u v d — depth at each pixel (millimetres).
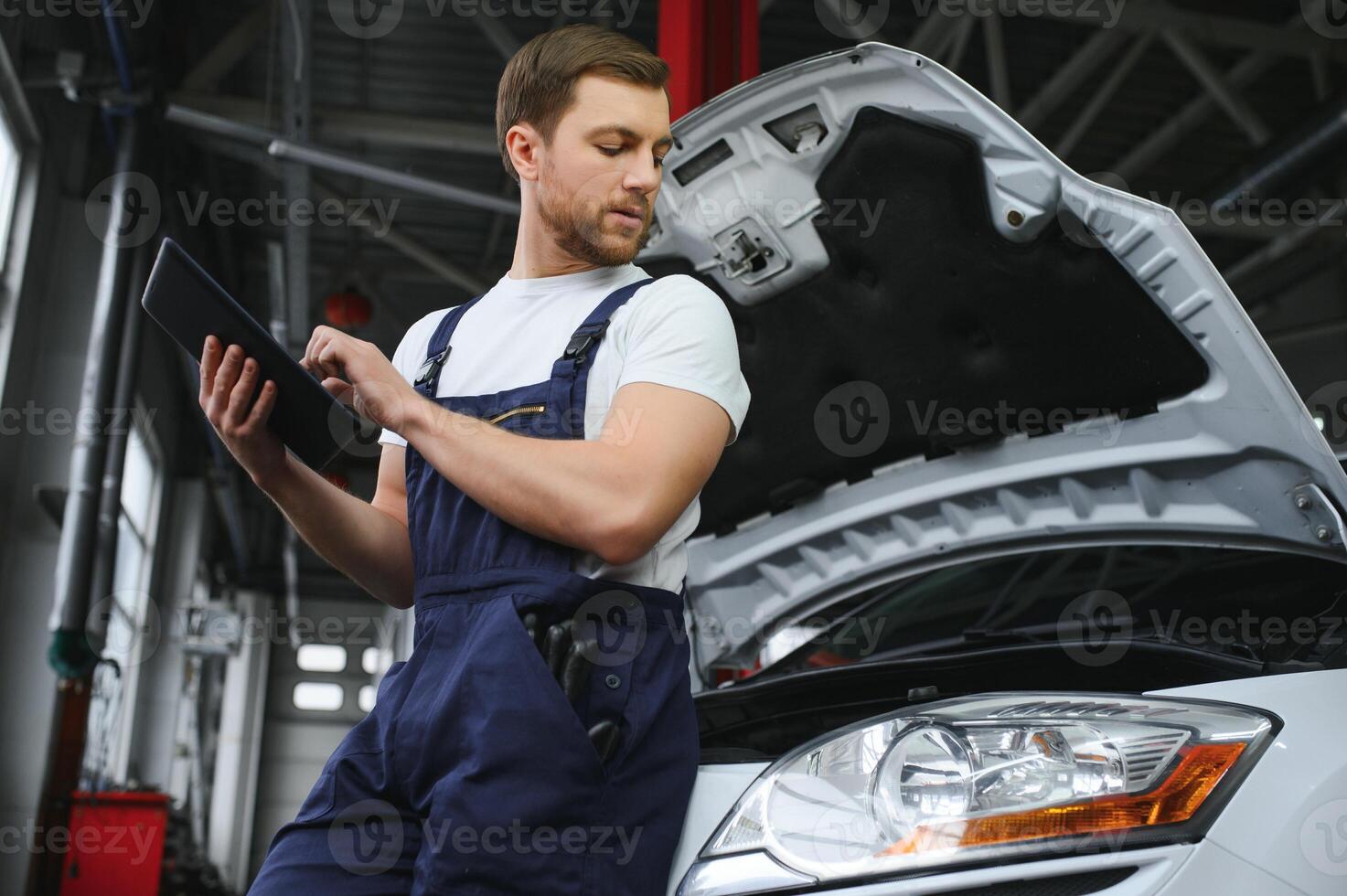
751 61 3529
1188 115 7691
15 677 6250
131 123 6238
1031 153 1310
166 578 11281
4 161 6008
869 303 1607
